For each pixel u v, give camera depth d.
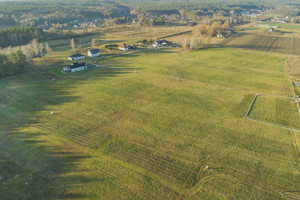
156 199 34.72
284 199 35.03
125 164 41.62
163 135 50.66
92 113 59.59
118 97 69.81
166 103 66.38
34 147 45.53
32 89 75.12
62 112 59.88
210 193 35.94
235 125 55.44
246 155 44.75
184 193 35.88
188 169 40.84
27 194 34.69
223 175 39.62
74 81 83.50
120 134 50.72
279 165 42.19
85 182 37.34
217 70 98.75
